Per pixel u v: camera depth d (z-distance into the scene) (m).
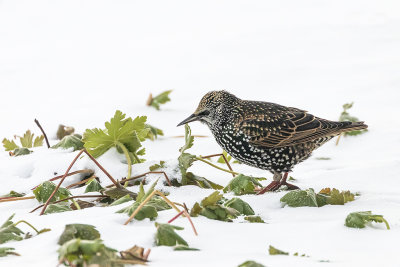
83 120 14.84
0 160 10.96
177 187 9.45
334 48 20.14
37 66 20.47
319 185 10.02
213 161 11.99
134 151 10.08
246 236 6.86
